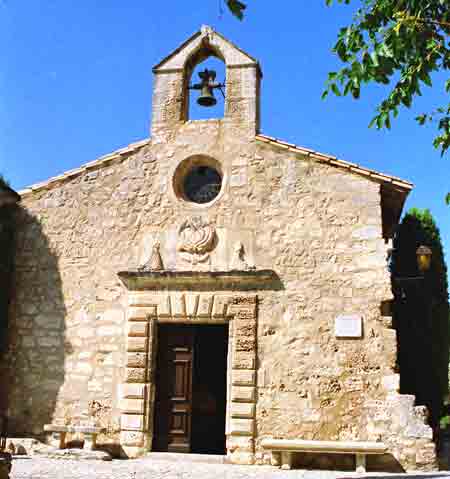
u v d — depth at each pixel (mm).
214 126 14383
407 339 16641
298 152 13766
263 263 13375
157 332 13719
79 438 13312
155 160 14469
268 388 12719
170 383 13477
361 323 12688
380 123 7781
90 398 13367
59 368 13680
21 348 13930
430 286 16922
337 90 7629
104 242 14195
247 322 13062
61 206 14609
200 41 14992
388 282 12789
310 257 13234
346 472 11617
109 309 13781
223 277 13305
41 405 13547
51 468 10430
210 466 11836
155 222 14055
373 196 13328
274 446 11914
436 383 16469
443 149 8078
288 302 13086
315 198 13523
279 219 13562
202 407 16312
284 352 12852
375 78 7371
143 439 12906
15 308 14180
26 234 14578
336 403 12414
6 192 7445
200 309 13344
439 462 13453
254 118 14234
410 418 12055
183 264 13672
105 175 14594
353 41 7621
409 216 17641
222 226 13734
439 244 17359
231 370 12906
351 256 13086
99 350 13594
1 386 13750
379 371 12430
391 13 7691
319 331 12820
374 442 11977
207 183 14367
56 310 14023
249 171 13938
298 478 10195
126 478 9586
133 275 13617
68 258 14266
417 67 7492
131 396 13125
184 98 14914
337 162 13555
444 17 7602
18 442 12773
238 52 14742
